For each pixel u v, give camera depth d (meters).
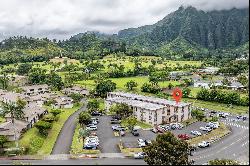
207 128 157.75
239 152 122.00
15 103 170.12
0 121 159.62
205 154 121.75
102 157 117.69
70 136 146.62
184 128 162.88
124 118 177.50
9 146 125.69
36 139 135.62
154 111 167.50
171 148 84.69
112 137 146.00
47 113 193.38
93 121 173.50
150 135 149.12
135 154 116.62
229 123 173.38
